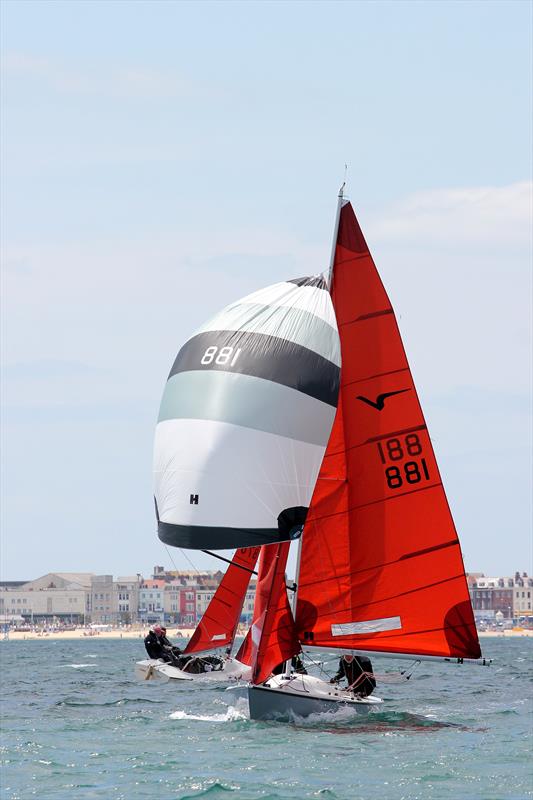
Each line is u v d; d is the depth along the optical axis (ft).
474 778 316.81
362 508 393.09
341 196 404.98
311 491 387.75
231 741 376.27
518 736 392.68
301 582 391.45
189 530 385.29
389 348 399.65
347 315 401.49
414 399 398.42
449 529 395.34
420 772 324.19
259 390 384.88
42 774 329.11
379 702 410.11
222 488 383.45
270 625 391.65
